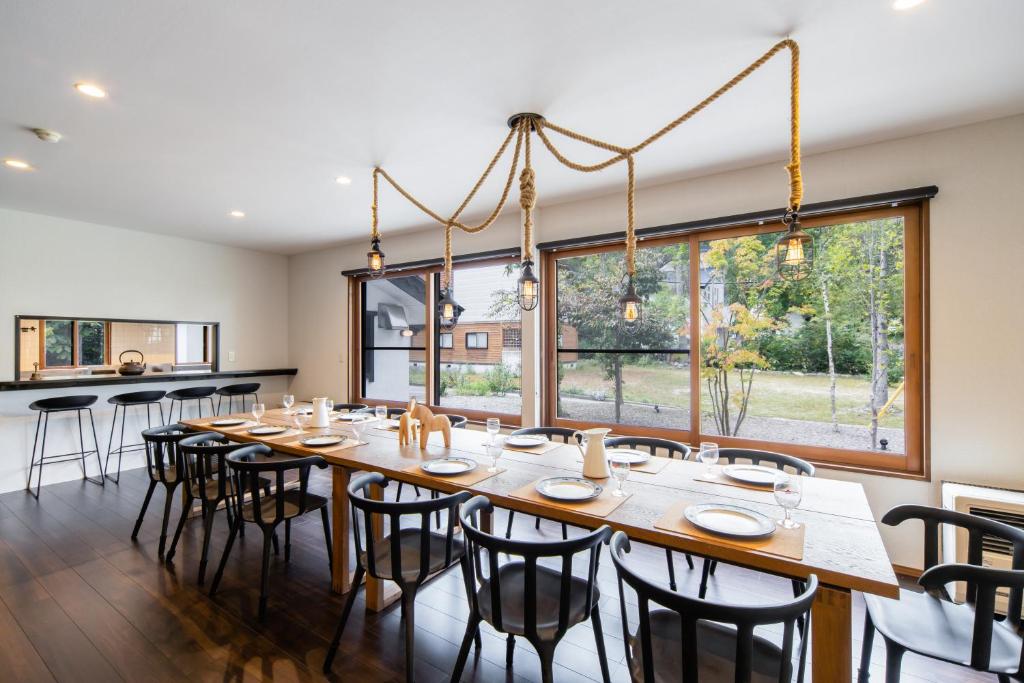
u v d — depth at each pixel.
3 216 4.05
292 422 3.50
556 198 3.82
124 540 3.04
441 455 2.51
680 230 3.37
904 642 1.41
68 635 2.05
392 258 5.16
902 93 2.22
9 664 1.87
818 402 3.03
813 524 1.58
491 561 1.48
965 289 2.52
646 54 1.94
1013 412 2.41
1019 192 2.41
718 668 1.32
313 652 1.97
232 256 5.68
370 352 5.57
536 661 1.94
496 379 4.55
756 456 2.42
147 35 1.80
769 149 2.87
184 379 5.00
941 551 2.44
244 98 2.27
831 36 1.81
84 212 4.18
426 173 3.25
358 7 1.65
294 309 6.18
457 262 4.66
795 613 1.06
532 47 1.90
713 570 2.63
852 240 2.92
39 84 2.13
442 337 4.93
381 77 2.10
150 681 1.78
